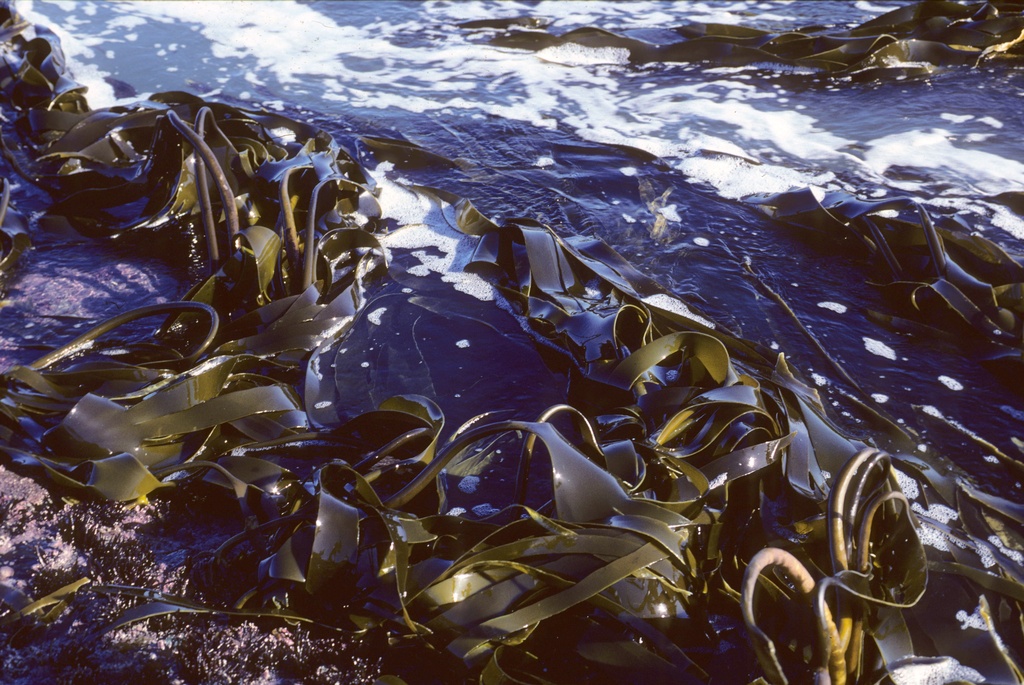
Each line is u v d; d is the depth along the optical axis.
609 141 4.75
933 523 2.28
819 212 3.79
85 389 2.76
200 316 3.18
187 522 2.39
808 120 4.96
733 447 2.36
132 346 3.04
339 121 5.05
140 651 2.02
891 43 5.56
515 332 3.23
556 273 3.29
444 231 3.92
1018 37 5.66
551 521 2.01
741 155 4.51
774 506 2.22
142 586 2.20
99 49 6.09
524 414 2.82
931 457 2.64
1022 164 4.34
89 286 3.52
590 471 2.09
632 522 2.01
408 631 1.99
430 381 2.98
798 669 1.91
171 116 3.37
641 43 5.92
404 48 6.22
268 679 1.96
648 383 2.72
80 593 2.16
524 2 7.13
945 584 2.10
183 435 2.58
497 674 1.84
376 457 2.46
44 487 2.46
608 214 4.01
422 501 2.35
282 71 5.81
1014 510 2.39
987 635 1.95
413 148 4.53
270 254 3.35
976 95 5.16
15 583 2.21
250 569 2.22
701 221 3.94
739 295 3.42
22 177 4.35
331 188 3.78
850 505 1.84
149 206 3.99
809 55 5.83
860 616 1.74
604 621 1.98
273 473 2.42
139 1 7.01
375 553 2.10
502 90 5.50
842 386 2.93
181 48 6.16
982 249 3.38
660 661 1.85
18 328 3.25
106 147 4.39
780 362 2.81
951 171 4.30
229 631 2.05
